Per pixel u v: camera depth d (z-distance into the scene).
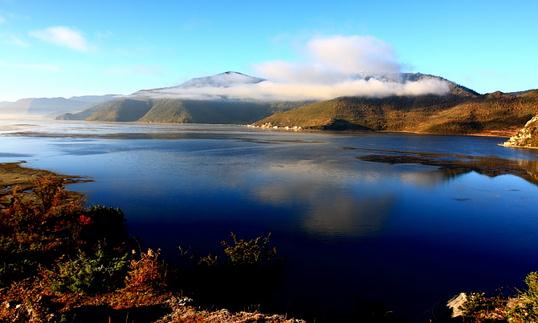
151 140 148.75
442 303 19.45
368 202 46.19
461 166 82.19
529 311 13.83
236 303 17.88
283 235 32.91
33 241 21.14
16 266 17.27
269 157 93.06
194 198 46.50
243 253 22.47
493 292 22.92
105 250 21.72
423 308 20.44
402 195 50.84
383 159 93.44
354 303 20.53
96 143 127.75
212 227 34.94
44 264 18.48
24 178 56.62
